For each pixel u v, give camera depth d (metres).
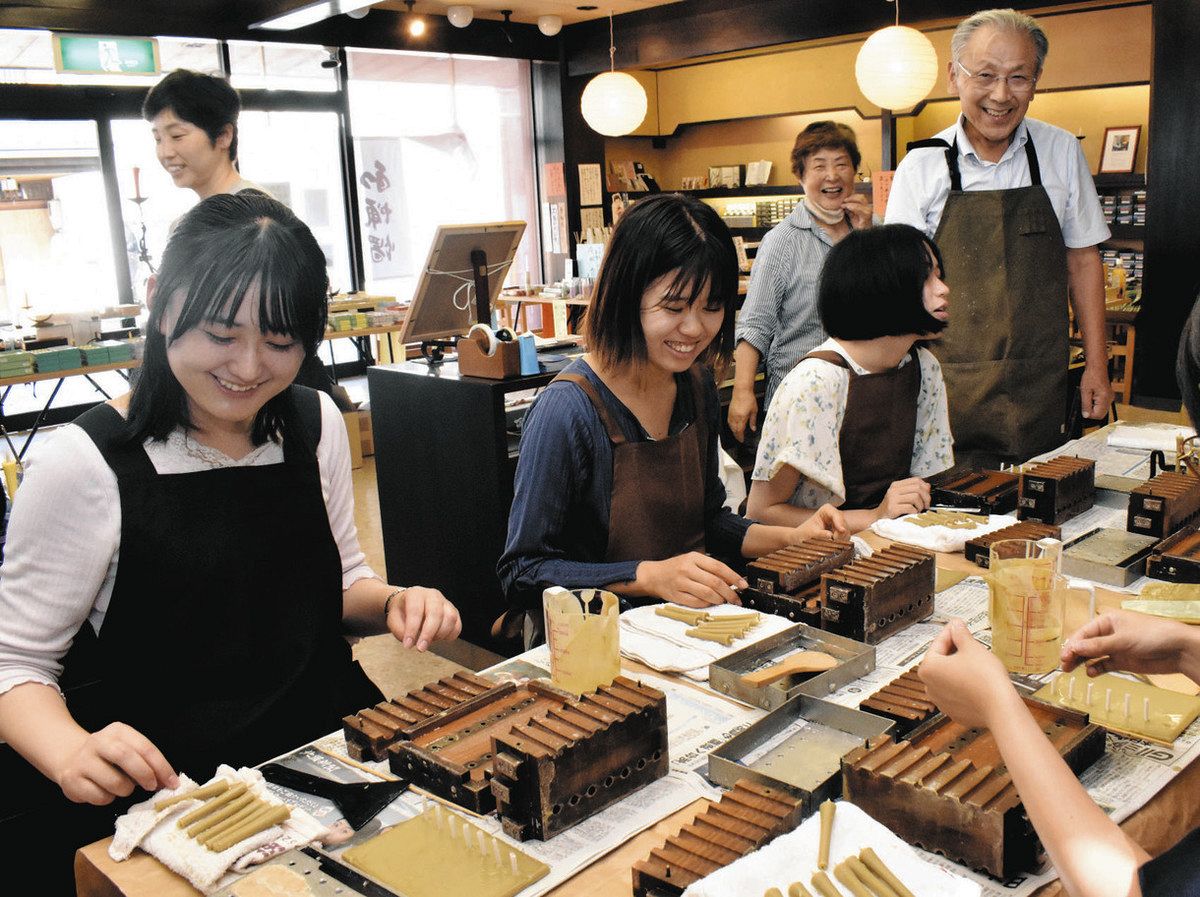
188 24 6.74
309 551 1.48
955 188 2.76
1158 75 4.56
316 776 1.17
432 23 8.20
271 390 1.34
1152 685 1.24
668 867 0.92
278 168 7.96
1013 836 0.92
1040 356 2.72
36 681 1.29
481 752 1.15
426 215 8.81
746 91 9.09
